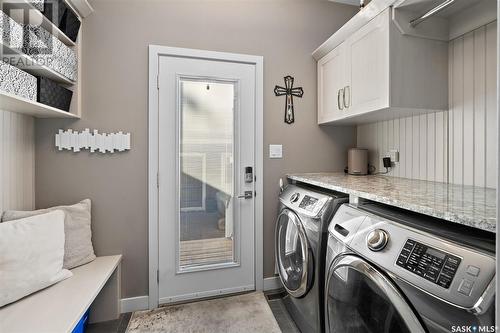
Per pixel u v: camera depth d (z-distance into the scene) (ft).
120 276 5.90
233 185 6.68
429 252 2.40
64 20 4.99
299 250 5.13
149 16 6.04
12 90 3.75
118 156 5.90
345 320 3.45
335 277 3.65
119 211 5.93
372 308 2.93
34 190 5.41
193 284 6.40
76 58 5.49
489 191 3.95
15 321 3.52
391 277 2.64
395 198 3.32
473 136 4.51
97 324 5.47
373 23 4.98
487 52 4.28
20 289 3.91
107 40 5.81
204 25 6.39
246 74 6.72
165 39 6.13
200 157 6.45
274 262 6.98
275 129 6.99
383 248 2.85
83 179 5.70
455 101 4.82
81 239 5.31
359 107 5.45
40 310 3.76
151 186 6.06
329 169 7.45
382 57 4.75
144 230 6.07
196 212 6.44
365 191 3.90
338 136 7.52
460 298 2.00
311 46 7.25
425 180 5.41
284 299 6.20
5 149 4.58
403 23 4.60
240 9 6.66
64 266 4.99
